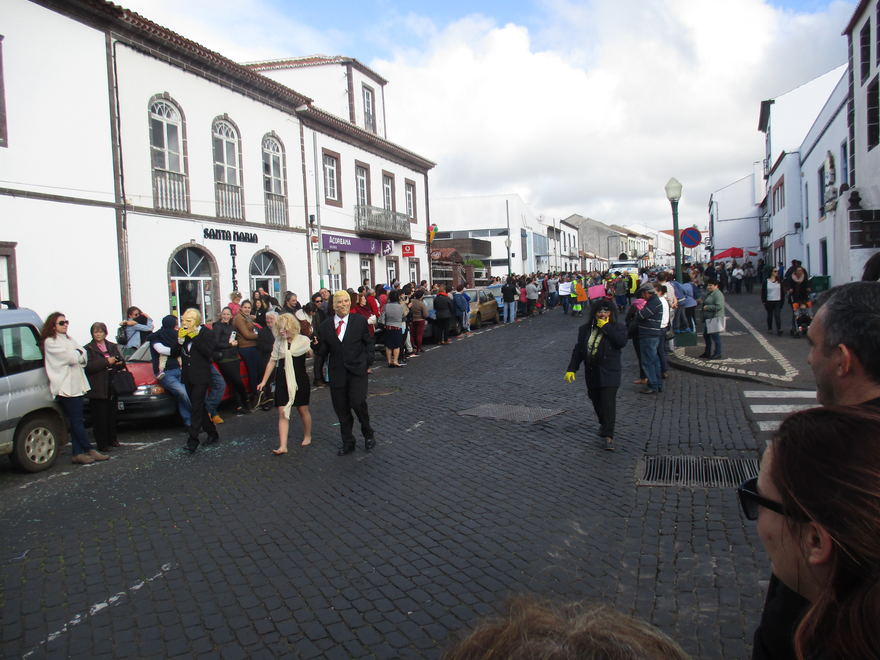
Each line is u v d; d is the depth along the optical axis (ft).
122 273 55.67
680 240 59.88
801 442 3.73
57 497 23.02
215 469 25.71
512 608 3.55
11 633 13.64
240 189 70.28
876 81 55.93
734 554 16.24
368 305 56.03
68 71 51.47
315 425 33.17
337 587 15.17
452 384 43.45
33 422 26.55
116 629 13.65
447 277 138.41
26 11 48.47
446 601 14.28
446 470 24.31
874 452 3.45
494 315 94.53
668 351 51.31
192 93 63.98
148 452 29.22
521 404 35.91
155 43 59.26
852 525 3.35
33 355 27.09
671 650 3.15
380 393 41.42
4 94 47.16
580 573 15.51
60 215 50.88
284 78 102.83
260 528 19.12
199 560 16.99
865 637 3.33
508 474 23.56
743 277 126.31
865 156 58.54
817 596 3.85
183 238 62.34
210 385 32.27
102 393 29.60
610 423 26.16
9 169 47.39
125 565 16.88
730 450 25.36
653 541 17.24
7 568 16.98
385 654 12.29
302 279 80.74
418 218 115.75
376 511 20.18
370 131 100.01
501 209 205.77
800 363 42.75
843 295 6.48
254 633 13.26
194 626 13.64
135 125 57.36
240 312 39.17
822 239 85.97
